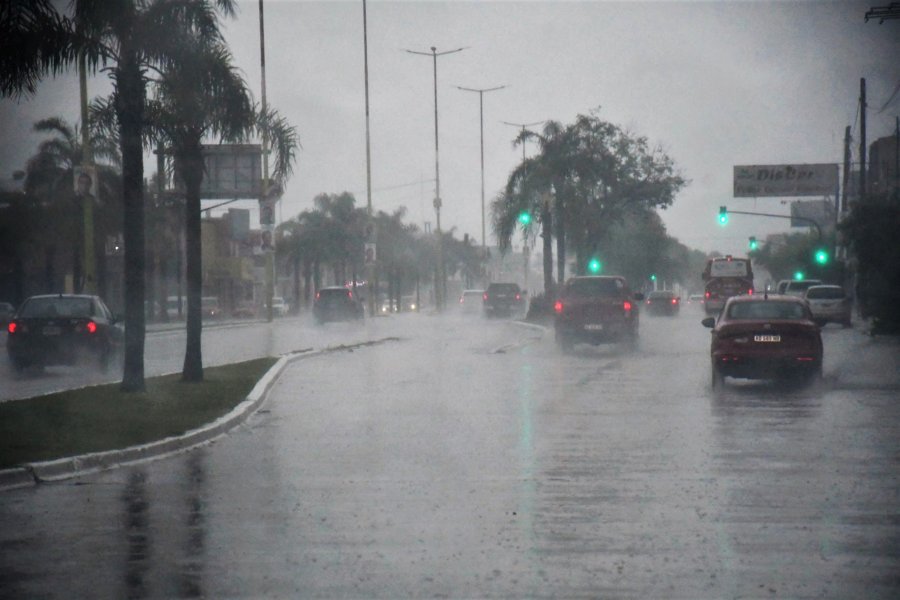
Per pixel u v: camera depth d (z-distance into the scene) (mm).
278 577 9023
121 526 11062
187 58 23047
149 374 30328
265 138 25266
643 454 15531
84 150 46500
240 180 67688
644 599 8305
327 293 64688
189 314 25750
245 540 10383
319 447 16609
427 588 8664
